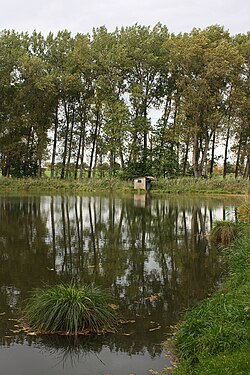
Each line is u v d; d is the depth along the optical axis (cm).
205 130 4034
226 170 4691
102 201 2581
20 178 3916
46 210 2017
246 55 3894
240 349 434
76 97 4319
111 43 4275
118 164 4534
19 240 1242
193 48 3616
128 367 477
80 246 1166
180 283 816
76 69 4147
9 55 3866
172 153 4278
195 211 2023
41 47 4181
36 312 594
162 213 1942
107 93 4181
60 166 4425
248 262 768
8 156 4175
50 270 907
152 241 1249
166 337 558
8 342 542
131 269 923
